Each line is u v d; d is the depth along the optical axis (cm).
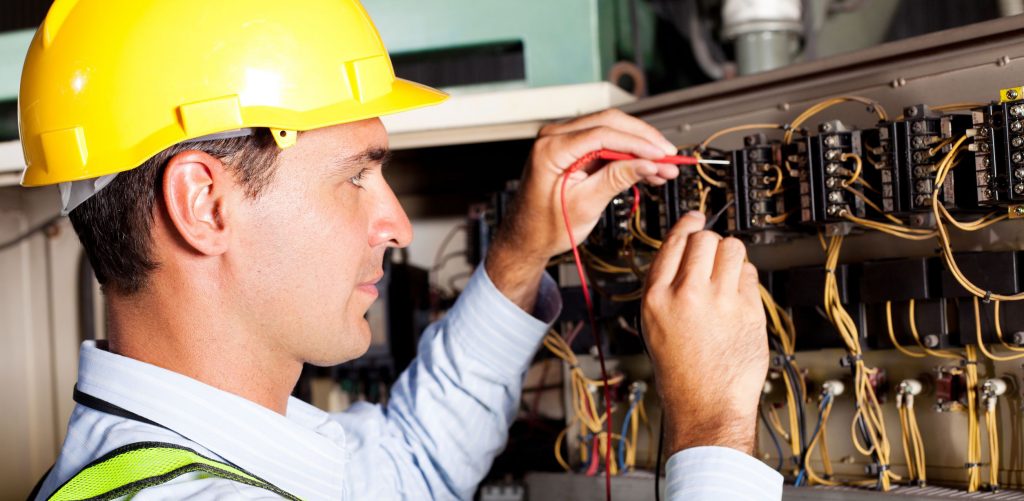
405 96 97
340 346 93
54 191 191
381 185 98
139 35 87
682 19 183
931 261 107
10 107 163
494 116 133
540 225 112
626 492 129
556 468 163
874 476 114
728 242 92
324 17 92
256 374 91
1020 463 103
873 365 115
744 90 121
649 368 136
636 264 135
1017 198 94
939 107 105
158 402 86
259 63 87
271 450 91
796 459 118
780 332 119
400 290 178
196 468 76
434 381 120
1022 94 94
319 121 88
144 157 84
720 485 83
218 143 85
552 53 142
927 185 100
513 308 117
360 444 118
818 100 116
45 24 91
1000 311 103
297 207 88
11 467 197
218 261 87
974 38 101
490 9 144
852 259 117
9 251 197
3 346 196
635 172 105
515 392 121
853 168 108
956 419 108
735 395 87
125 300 88
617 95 134
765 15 154
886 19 167
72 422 88
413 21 147
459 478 118
